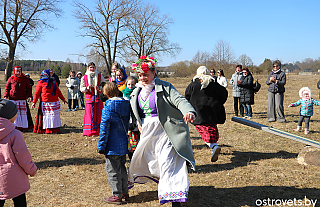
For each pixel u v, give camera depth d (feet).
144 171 11.16
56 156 17.63
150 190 12.44
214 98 16.05
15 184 8.45
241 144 20.71
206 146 20.02
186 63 160.45
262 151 18.76
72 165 15.79
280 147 19.79
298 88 80.43
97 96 22.85
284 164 15.80
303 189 12.24
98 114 23.15
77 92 40.04
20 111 24.58
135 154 10.59
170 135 10.19
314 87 82.79
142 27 113.91
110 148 10.68
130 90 14.71
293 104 23.85
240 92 32.53
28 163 8.61
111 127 10.73
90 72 22.70
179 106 9.97
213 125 16.06
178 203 9.52
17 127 24.49
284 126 26.99
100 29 102.58
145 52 115.34
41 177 13.89
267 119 31.71
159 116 10.26
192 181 13.39
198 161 16.55
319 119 31.17
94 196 11.74
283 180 13.30
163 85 10.55
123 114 10.84
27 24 102.99
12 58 105.09
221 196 11.66
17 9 100.42
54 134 24.20
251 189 12.31
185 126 10.52
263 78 126.21
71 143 21.09
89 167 15.49
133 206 10.80
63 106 45.85
